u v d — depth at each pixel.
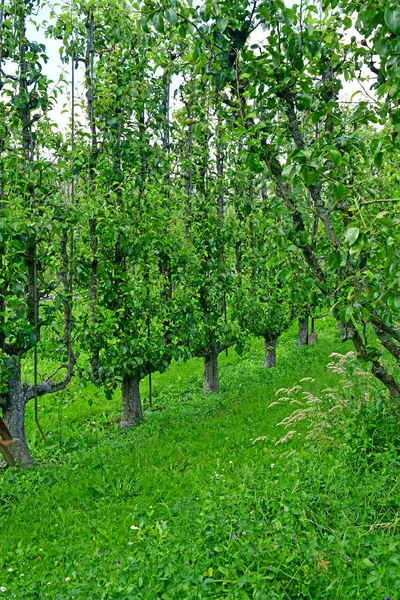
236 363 13.14
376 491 3.84
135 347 8.03
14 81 6.59
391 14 2.54
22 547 4.59
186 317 8.73
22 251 6.18
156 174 8.56
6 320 6.46
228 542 3.43
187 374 12.21
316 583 2.94
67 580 3.65
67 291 7.39
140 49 7.66
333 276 6.57
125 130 7.90
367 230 2.87
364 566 2.98
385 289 3.13
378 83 3.91
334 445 4.89
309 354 12.08
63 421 9.16
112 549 4.16
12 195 6.29
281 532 3.38
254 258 10.77
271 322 11.34
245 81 3.73
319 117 4.07
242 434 6.73
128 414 8.59
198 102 4.48
